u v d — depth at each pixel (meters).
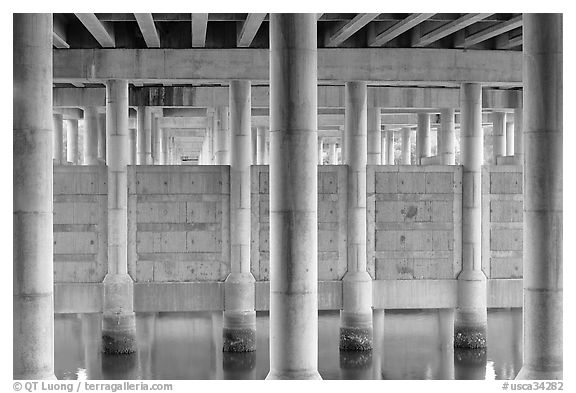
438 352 33.75
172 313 44.06
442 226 33.88
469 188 33.78
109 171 32.31
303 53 18.36
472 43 32.16
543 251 18.95
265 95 40.31
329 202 33.19
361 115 33.06
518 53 33.34
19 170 18.02
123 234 32.25
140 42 32.09
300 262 18.45
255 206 33.12
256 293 33.09
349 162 33.16
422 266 33.78
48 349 18.33
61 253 32.47
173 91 40.16
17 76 18.06
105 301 32.22
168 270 32.69
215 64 32.12
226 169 32.84
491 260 34.53
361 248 33.09
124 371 30.25
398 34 30.36
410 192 33.72
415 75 32.75
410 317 42.78
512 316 43.12
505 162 36.91
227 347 32.78
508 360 32.28
